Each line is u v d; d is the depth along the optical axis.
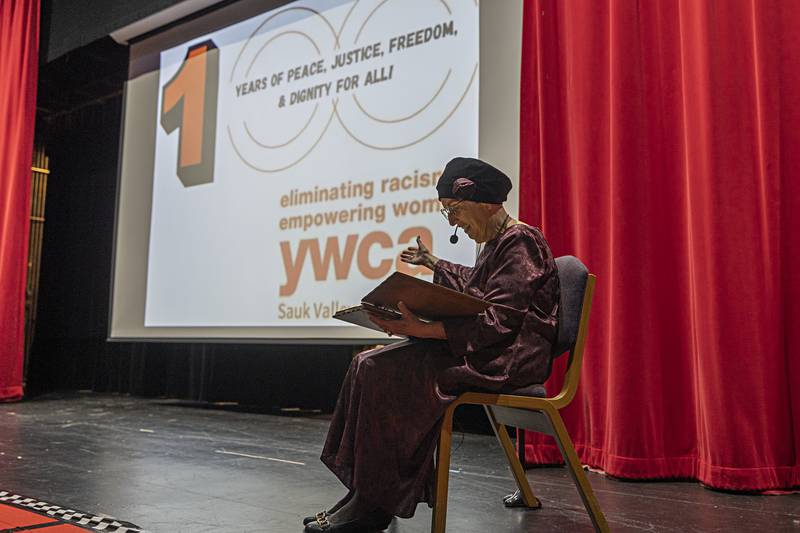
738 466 1.89
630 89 2.22
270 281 3.65
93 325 5.76
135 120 4.47
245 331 3.71
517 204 2.79
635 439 2.08
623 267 2.15
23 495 1.77
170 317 4.05
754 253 1.96
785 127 2.03
